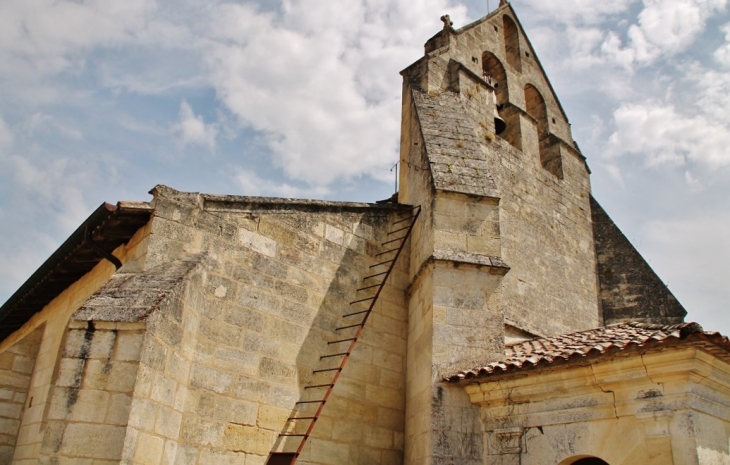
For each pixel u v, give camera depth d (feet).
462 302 33.42
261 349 31.71
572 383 26.76
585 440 26.03
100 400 23.39
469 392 30.71
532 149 57.41
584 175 63.05
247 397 30.35
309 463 31.27
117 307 25.31
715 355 23.52
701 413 23.79
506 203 50.34
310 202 36.47
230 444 29.01
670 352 23.61
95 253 34.14
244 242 32.96
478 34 59.47
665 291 53.16
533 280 49.16
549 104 64.39
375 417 34.65
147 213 30.27
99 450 22.57
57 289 40.06
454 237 35.29
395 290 38.75
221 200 32.63
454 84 52.16
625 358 24.82
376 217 39.81
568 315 51.01
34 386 38.29
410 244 40.29
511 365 28.12
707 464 22.72
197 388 28.58
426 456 30.09
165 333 25.94
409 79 52.13
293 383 32.37
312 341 33.96
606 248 58.44
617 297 55.26
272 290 33.27
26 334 43.04
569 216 57.57
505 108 58.80
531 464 27.66
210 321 30.14
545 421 27.76
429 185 37.52
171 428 26.43
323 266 36.09
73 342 24.29
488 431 30.01
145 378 24.27
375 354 36.22
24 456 34.71
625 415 25.13
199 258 30.30
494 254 35.12
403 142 47.52
